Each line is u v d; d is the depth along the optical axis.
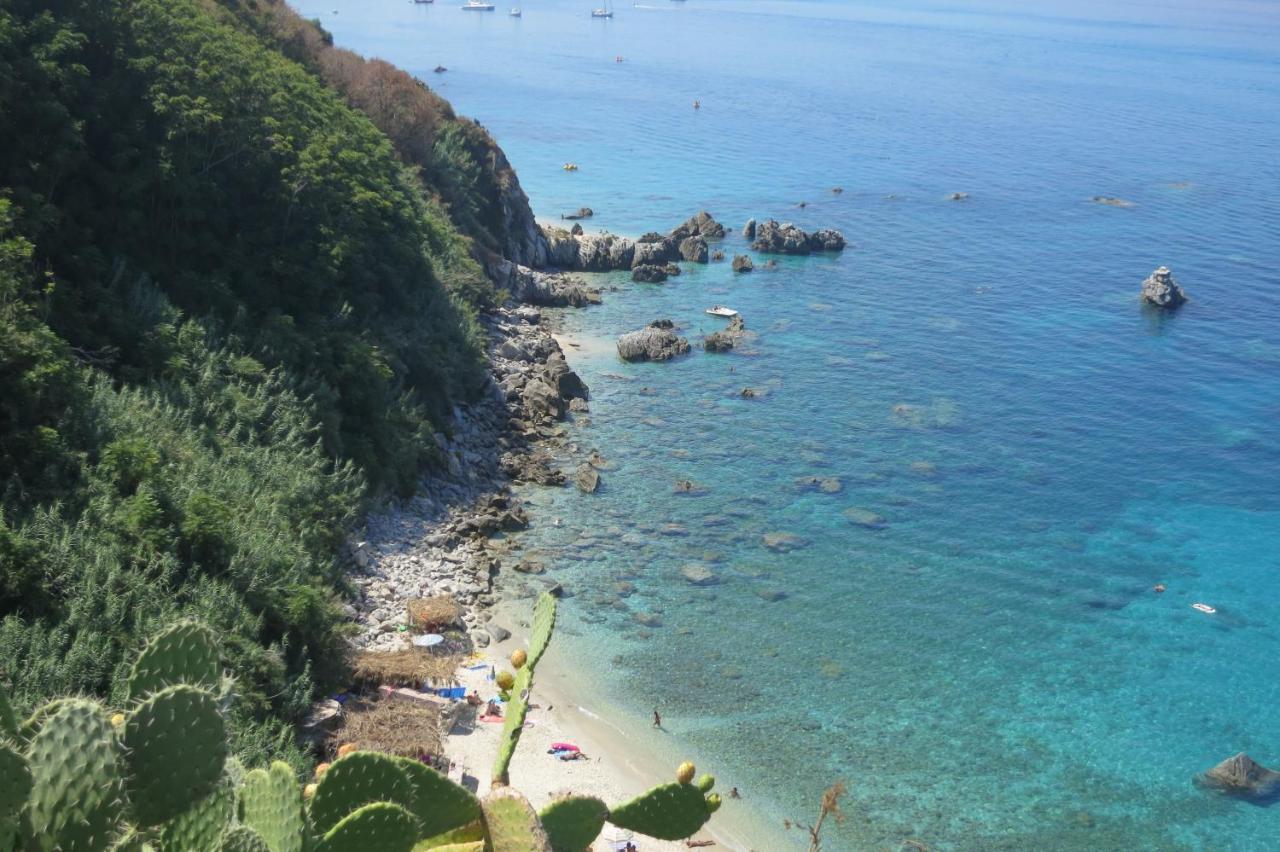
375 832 8.34
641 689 45.66
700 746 42.56
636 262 109.25
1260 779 42.34
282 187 63.41
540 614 11.43
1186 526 63.56
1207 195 154.12
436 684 43.03
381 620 47.25
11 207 49.00
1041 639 51.56
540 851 9.10
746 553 57.06
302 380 56.62
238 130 62.22
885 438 72.81
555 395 72.31
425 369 65.06
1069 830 39.53
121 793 6.73
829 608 52.66
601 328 90.94
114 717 7.75
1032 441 73.88
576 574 53.84
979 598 54.66
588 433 70.31
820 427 73.75
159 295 53.66
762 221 129.12
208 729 7.42
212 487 44.78
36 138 53.97
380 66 105.31
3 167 52.75
